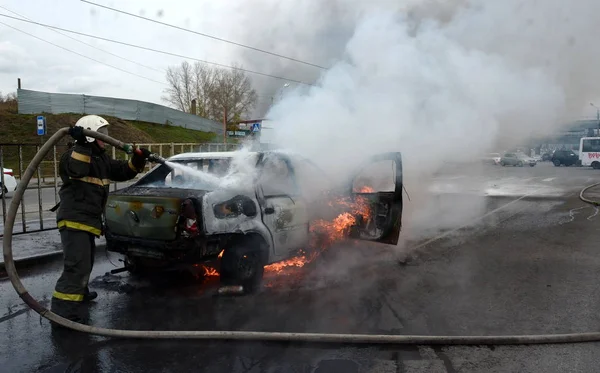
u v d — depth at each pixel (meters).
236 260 4.70
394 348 3.56
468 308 4.47
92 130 3.98
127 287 5.01
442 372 3.19
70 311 3.95
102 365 3.28
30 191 15.07
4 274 5.57
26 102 29.55
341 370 3.22
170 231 4.34
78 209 4.01
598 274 5.64
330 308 4.44
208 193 4.52
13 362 3.32
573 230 8.62
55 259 6.16
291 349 3.54
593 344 3.65
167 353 3.47
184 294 4.82
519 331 3.90
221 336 3.64
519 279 5.46
